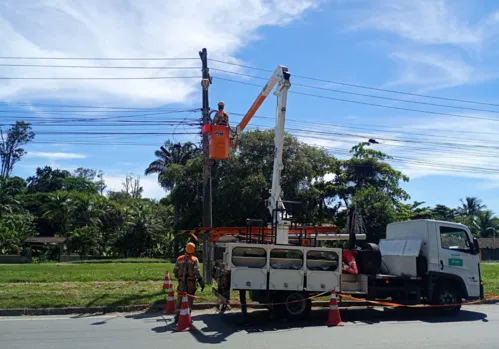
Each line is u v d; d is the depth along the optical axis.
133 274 18.05
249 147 30.12
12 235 45.97
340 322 9.79
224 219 30.28
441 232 11.60
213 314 11.10
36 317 10.55
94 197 54.88
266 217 28.09
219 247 11.23
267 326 9.52
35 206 62.19
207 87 15.88
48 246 48.84
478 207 80.44
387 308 12.42
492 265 35.81
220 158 12.09
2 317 10.52
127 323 9.81
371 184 39.97
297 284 9.91
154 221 50.78
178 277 9.82
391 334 8.70
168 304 11.32
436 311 11.77
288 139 30.58
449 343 7.89
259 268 9.71
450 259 11.51
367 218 32.16
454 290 11.48
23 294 12.06
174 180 33.22
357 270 10.63
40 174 86.50
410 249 11.57
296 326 9.55
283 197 29.55
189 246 10.08
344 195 39.59
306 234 11.78
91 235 48.31
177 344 7.75
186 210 33.22
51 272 19.30
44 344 7.70
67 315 10.87
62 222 51.91
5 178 61.38
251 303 11.44
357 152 41.84
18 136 80.56
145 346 7.59
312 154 31.23
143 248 50.09
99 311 11.28
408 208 46.81
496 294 14.70
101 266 25.59
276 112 11.56
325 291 10.09
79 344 7.71
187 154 58.00
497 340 8.18
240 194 28.38
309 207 31.89
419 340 8.13
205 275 14.76
